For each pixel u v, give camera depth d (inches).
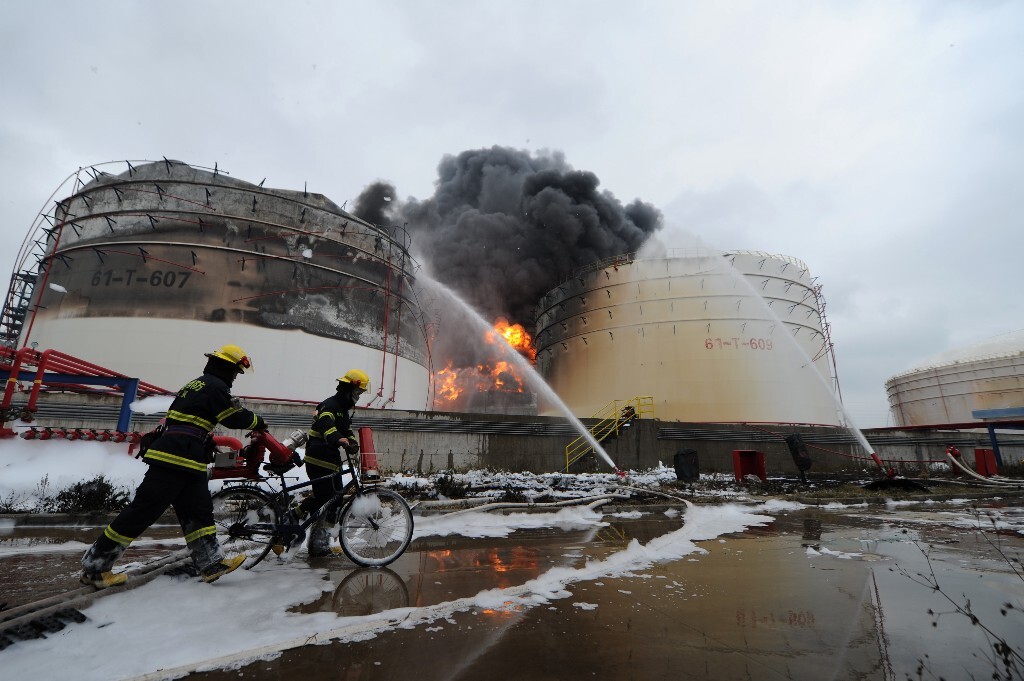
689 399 1037.2
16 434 282.4
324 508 174.9
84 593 123.3
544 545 213.5
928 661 94.9
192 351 657.6
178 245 693.3
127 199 727.1
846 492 441.1
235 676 87.4
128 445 305.9
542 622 115.8
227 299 692.1
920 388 1444.4
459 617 118.8
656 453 653.9
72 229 743.1
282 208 767.7
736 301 1079.6
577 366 1220.5
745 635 108.6
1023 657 95.4
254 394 676.1
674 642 104.5
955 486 507.2
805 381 1054.4
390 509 181.9
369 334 805.9
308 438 188.7
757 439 717.3
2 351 303.7
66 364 347.3
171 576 148.3
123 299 665.6
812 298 1171.9
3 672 87.7
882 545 215.5
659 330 1103.0
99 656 94.3
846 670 91.1
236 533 164.9
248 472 178.4
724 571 167.3
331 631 106.6
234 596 132.3
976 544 217.6
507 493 367.2
